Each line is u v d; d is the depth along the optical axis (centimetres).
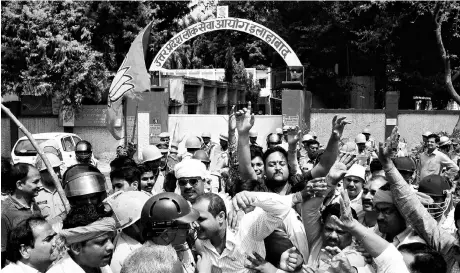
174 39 2431
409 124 2438
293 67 2422
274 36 2408
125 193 510
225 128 2417
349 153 506
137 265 288
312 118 2500
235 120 648
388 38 2914
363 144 1227
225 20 2406
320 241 445
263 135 2397
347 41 3127
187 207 418
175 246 420
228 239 468
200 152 866
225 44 3994
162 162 1055
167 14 2853
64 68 2502
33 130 2612
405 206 457
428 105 3322
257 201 443
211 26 2419
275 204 443
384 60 3100
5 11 2464
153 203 412
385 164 461
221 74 3484
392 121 2434
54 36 2495
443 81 2984
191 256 480
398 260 393
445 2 2611
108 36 2631
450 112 2403
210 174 855
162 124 2408
